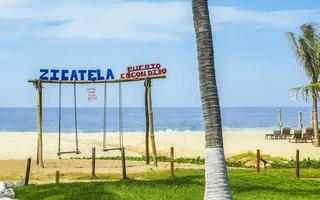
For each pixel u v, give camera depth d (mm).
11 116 194500
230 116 195875
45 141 56969
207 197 15367
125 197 20328
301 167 33125
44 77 33312
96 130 121188
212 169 15375
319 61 46156
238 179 24266
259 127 125562
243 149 50406
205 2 15766
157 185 22734
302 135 60812
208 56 15602
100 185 22984
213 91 15555
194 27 15859
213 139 15453
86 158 38125
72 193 21188
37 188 22719
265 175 25641
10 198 20766
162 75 32938
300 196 20641
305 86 42125
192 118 177125
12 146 53500
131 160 37094
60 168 31172
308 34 46281
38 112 32688
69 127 132750
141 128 127625
